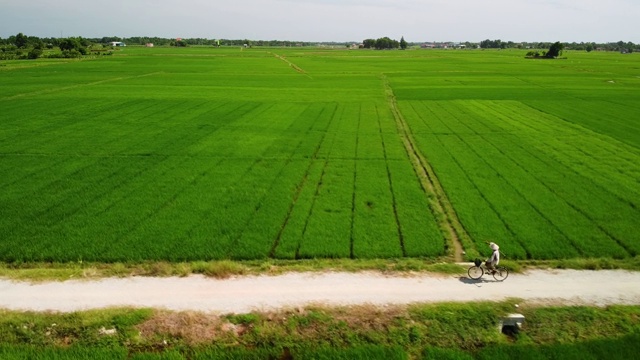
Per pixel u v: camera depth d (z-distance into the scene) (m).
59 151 39.72
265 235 24.06
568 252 22.27
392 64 150.38
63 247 22.50
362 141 44.38
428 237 23.95
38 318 16.88
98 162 36.75
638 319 17.30
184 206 27.88
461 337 16.75
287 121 54.12
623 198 29.27
